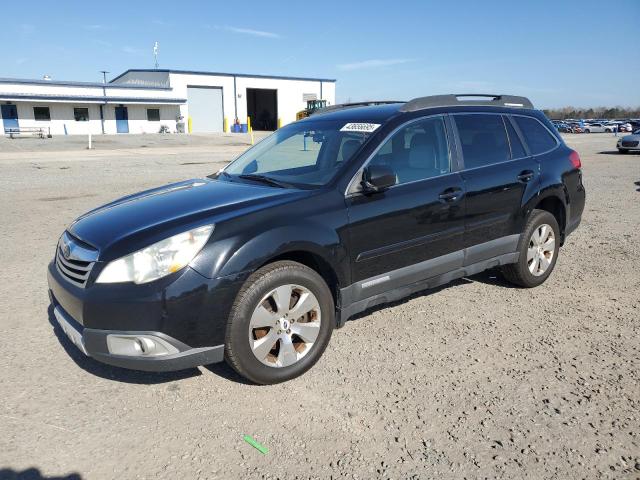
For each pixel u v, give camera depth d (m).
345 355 3.79
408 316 4.51
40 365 3.65
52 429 2.93
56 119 44.06
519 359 3.73
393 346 3.93
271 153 4.62
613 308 4.68
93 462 2.66
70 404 3.18
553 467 2.61
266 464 2.65
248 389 3.35
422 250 4.09
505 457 2.69
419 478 2.54
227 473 2.58
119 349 3.00
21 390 3.33
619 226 8.17
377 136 3.96
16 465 2.63
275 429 2.93
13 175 14.23
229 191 3.85
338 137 4.19
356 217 3.66
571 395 3.25
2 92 40.66
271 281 3.25
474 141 4.62
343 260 3.61
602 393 3.27
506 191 4.64
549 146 5.32
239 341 3.19
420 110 4.34
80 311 3.06
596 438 2.83
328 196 3.61
